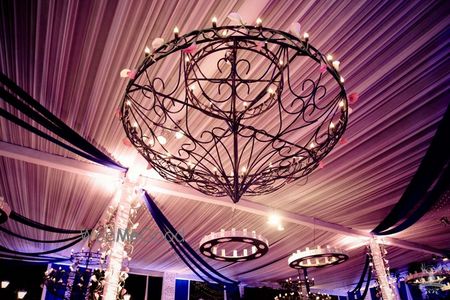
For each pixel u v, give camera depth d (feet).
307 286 33.50
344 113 6.47
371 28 9.39
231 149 14.39
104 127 13.29
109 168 15.44
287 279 38.52
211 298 37.52
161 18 8.99
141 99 11.56
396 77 11.02
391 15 9.05
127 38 9.50
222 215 21.48
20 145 14.38
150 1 8.55
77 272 22.06
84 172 15.03
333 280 42.04
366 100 11.93
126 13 8.80
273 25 9.26
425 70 10.78
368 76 10.93
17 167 16.19
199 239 25.72
